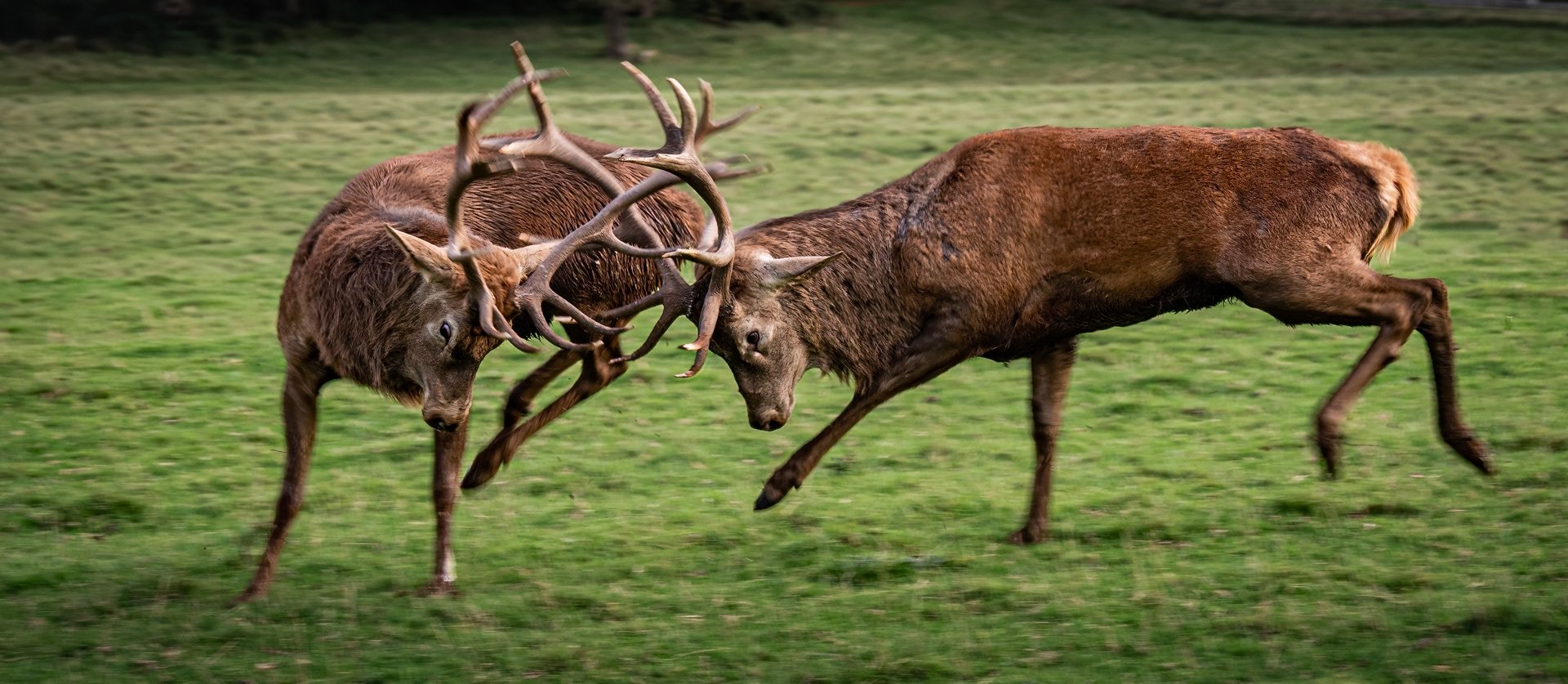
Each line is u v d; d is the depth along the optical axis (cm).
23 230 4053
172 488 2075
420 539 1844
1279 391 2473
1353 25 8806
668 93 6825
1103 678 1318
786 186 4525
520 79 1442
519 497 2038
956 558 1702
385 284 1495
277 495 2047
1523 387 2395
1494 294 3086
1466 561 1588
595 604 1582
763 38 8769
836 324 1691
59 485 2072
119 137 5281
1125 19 9206
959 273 1638
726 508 1961
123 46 8081
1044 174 1634
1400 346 1622
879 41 8731
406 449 2272
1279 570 1589
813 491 2036
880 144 5144
